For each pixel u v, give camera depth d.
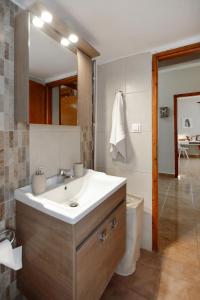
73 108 1.54
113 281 1.42
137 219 1.50
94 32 1.42
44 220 0.93
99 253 1.05
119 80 1.85
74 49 1.50
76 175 1.50
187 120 8.43
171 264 1.60
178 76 4.00
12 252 0.96
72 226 0.81
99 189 1.41
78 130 1.68
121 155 1.87
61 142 1.47
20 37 1.06
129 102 1.81
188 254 1.73
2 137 1.03
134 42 1.56
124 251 1.43
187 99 8.34
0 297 1.08
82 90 1.61
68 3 1.11
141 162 1.78
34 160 1.23
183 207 2.76
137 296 1.30
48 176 1.35
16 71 1.08
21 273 1.11
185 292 1.32
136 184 1.82
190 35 1.47
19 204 1.08
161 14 1.21
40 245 0.97
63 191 1.27
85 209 0.89
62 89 1.42
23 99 1.07
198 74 3.75
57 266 0.90
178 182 3.97
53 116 1.36
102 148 1.99
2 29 1.02
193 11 1.18
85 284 0.93
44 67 1.25
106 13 1.20
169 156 4.34
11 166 1.08
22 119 1.07
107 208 1.13
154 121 1.70
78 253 0.86
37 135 1.25
